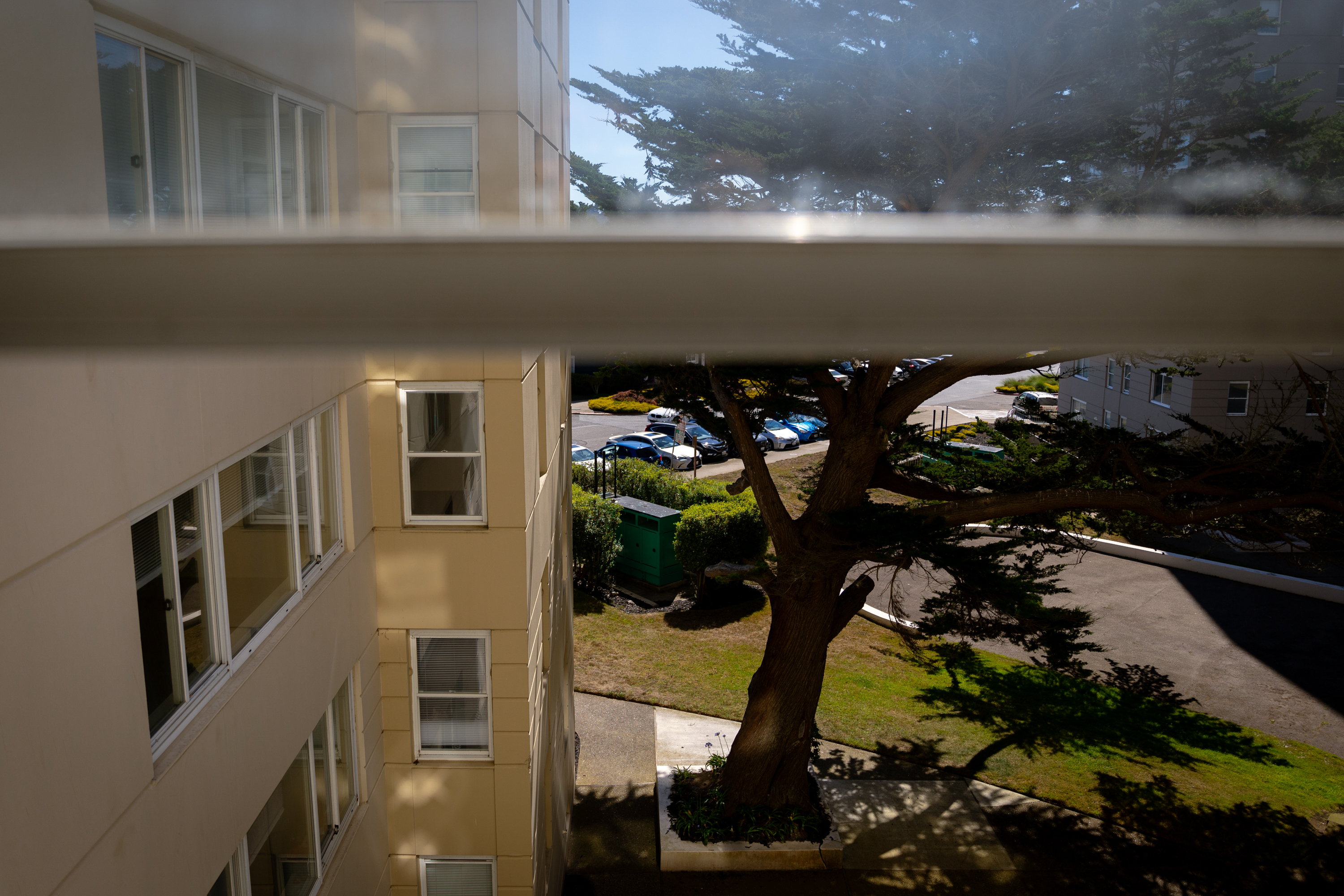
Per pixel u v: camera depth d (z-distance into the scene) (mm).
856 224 832
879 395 13070
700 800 15148
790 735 14562
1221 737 18734
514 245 835
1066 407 43500
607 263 841
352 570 8766
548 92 11781
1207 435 14906
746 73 13672
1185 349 877
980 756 17719
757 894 13844
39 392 4035
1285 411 14422
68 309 853
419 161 8977
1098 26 11078
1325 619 24766
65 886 4164
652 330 861
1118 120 12180
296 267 850
